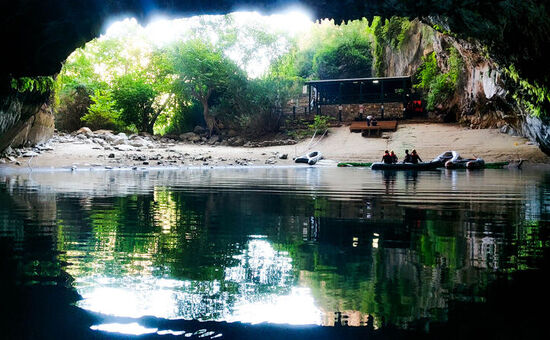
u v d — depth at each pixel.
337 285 2.32
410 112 40.09
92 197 7.19
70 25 9.68
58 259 2.90
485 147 27.44
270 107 40.84
